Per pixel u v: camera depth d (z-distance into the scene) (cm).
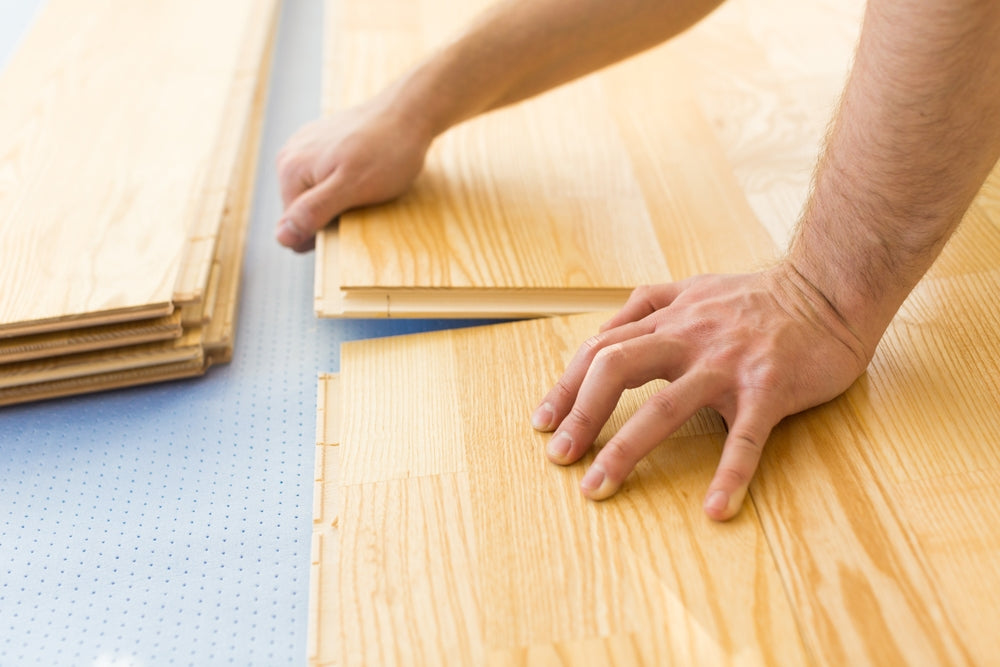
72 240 113
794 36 170
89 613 83
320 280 111
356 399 98
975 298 101
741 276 91
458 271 110
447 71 117
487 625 74
